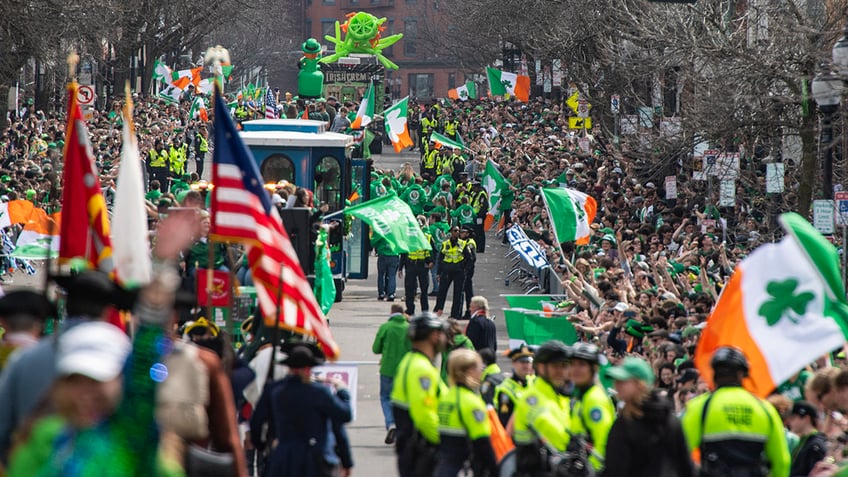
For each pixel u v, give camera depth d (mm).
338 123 144375
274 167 78938
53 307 22672
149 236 37750
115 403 14555
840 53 50344
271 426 30922
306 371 30328
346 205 80188
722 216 83312
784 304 28750
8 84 122250
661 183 96375
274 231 31906
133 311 18359
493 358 38531
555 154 129250
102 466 14219
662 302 47500
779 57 65438
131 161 25484
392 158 197375
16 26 110312
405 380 30375
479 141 164375
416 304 85562
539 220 94875
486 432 29250
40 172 104500
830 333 28438
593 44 116375
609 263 60781
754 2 82438
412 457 30156
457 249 75125
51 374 18188
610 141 103438
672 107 101875
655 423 23672
